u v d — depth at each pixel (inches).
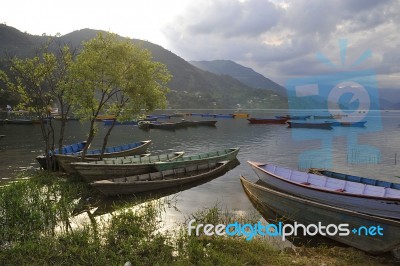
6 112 3905.0
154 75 959.6
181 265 378.3
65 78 921.5
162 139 2026.3
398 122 4222.4
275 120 3368.6
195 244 428.5
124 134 2316.7
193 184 863.7
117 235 471.8
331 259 423.2
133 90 904.3
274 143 1847.9
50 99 954.7
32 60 895.7
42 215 546.9
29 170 1010.7
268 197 607.8
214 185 858.1
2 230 472.4
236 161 1258.6
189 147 1679.4
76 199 686.5
